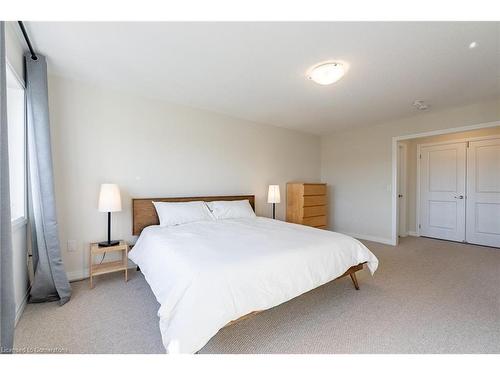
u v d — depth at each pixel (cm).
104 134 275
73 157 257
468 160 428
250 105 335
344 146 498
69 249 254
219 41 186
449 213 451
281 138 463
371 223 453
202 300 132
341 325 177
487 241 407
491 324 177
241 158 402
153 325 174
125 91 287
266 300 153
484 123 319
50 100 245
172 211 285
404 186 491
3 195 115
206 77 249
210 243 198
